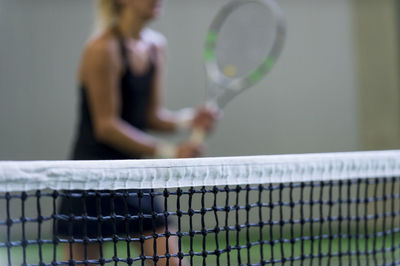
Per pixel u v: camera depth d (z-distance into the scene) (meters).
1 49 10.99
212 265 5.32
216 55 5.31
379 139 10.68
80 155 3.84
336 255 2.87
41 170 2.07
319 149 10.98
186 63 11.13
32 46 11.09
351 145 10.95
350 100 10.91
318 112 11.00
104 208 3.23
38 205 2.11
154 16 3.92
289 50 11.01
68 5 11.16
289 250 6.46
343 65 10.92
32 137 11.07
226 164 2.36
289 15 10.97
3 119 11.00
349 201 2.89
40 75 11.11
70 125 11.16
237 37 5.32
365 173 2.80
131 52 3.82
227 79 5.26
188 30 11.13
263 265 2.57
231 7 5.29
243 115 11.03
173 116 4.62
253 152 11.03
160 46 4.14
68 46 11.13
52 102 11.13
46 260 6.37
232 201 7.95
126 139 3.77
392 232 3.12
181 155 4.18
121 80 3.81
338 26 10.91
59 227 3.28
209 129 4.86
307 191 9.45
